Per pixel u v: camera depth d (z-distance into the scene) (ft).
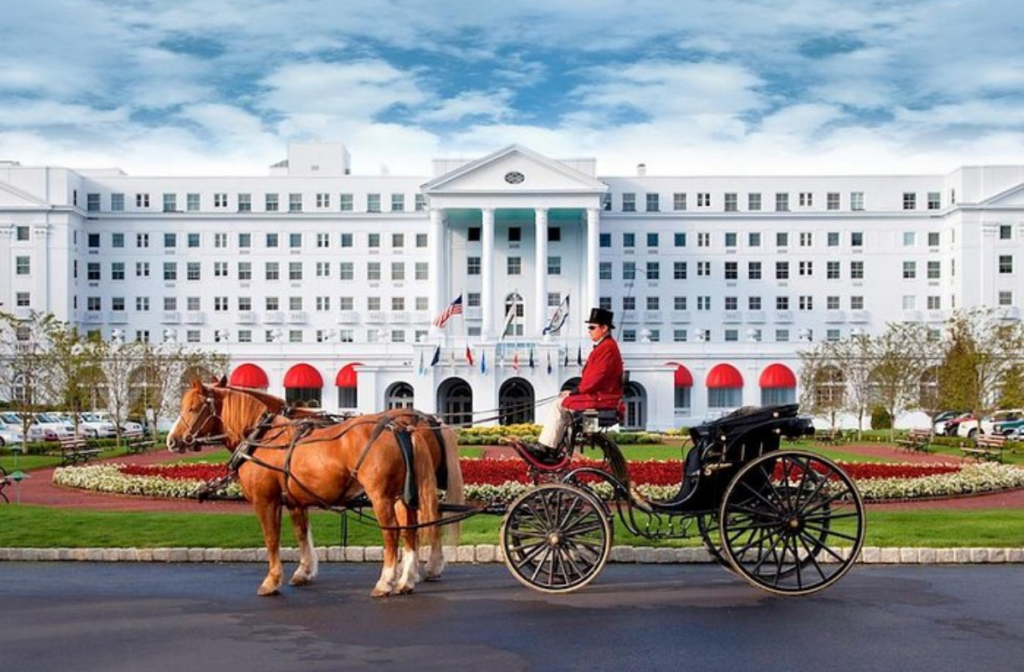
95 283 346.54
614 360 52.75
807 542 52.16
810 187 347.56
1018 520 73.00
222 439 54.44
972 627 43.75
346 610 47.21
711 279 344.69
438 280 309.01
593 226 309.01
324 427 52.01
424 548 57.36
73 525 70.18
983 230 328.49
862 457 156.76
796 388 292.40
